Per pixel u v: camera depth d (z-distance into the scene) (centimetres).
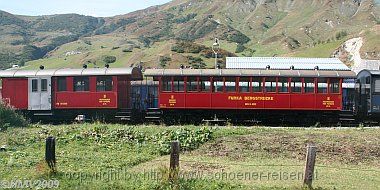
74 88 3412
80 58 12550
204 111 3309
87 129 2431
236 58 5822
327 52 11919
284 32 19650
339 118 3275
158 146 2108
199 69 3334
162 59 10069
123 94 3469
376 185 1451
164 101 3294
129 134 2330
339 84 3234
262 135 2422
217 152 2056
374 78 3281
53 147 1460
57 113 3459
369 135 2450
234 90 3269
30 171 1506
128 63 10669
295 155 2006
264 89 3250
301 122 3288
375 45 10262
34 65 12719
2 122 2692
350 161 1942
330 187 1383
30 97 3450
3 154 1820
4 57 16500
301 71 3269
